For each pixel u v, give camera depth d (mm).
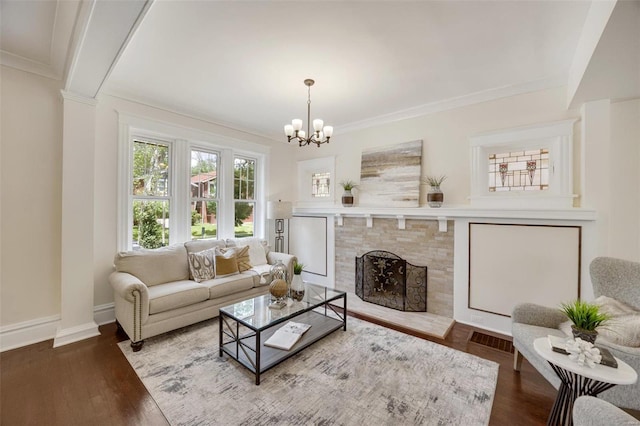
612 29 1526
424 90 3055
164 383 2010
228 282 3160
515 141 2939
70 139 2645
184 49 2285
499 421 1683
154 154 3559
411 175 3609
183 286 2908
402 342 2674
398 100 3336
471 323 3141
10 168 2496
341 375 2123
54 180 2727
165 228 3639
